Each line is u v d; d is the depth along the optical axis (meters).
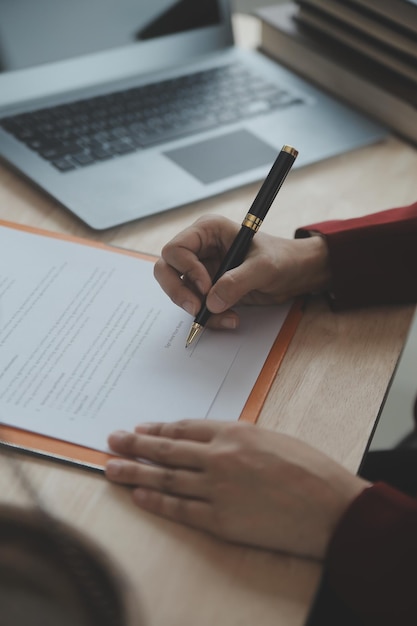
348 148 0.91
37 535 0.41
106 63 0.94
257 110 0.95
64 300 0.64
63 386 0.56
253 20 1.24
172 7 0.98
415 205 0.74
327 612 0.67
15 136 0.83
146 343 0.61
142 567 0.45
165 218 0.77
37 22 0.87
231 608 0.44
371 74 0.97
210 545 0.47
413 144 0.96
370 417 0.58
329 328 0.66
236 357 0.61
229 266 0.64
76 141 0.84
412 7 0.89
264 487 0.48
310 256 0.68
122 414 0.54
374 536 0.47
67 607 0.37
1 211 0.75
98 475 0.50
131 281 0.67
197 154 0.85
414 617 0.46
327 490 0.49
